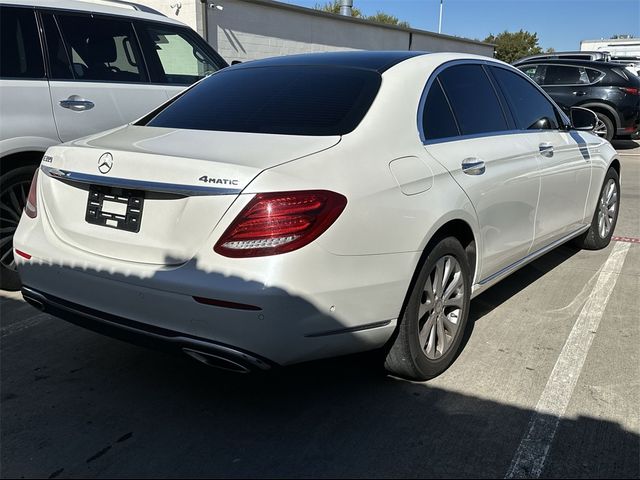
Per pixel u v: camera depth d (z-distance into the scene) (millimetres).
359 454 2645
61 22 4727
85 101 4707
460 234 3439
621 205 8312
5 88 4273
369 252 2674
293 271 2430
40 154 4504
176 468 2543
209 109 3359
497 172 3629
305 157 2639
